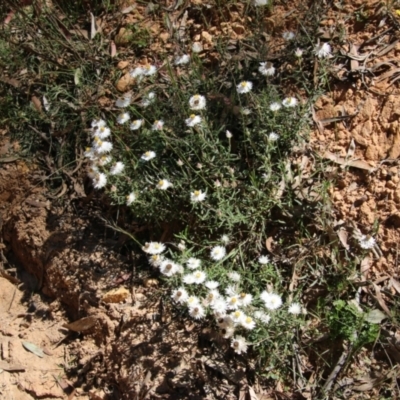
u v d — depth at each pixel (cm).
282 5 119
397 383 88
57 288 111
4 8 140
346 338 90
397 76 106
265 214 100
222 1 123
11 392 102
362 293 94
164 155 107
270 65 104
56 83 126
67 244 111
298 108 105
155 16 128
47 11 127
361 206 98
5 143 123
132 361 96
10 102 126
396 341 89
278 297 88
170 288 100
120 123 107
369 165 101
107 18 130
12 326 111
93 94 120
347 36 112
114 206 111
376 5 113
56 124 121
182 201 103
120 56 124
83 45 126
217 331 94
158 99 113
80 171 116
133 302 101
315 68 109
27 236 115
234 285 93
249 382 91
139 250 107
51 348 106
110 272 106
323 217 97
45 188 118
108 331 101
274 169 103
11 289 116
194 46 114
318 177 102
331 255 96
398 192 97
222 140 106
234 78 110
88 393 100
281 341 91
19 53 130
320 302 94
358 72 108
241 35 119
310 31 113
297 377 90
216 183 98
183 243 98
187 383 92
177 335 96
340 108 107
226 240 97
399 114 102
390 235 96
